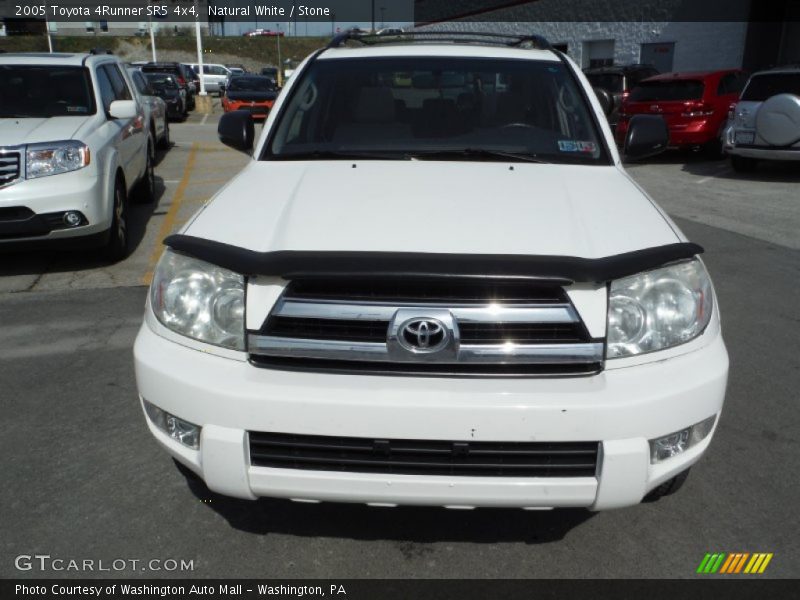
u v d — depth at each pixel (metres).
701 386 2.14
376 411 2.03
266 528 2.66
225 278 2.19
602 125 3.32
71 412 3.53
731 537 2.61
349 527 2.67
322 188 2.69
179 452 2.26
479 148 3.20
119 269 6.12
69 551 2.53
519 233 2.29
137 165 7.70
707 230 7.47
